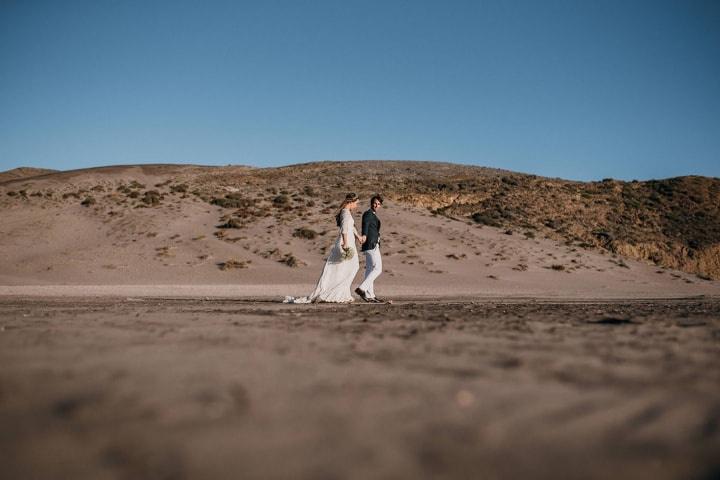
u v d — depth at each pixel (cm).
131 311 847
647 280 4003
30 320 621
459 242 4412
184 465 178
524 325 545
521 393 260
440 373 306
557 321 598
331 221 4584
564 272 3975
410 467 176
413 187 6350
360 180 6612
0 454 189
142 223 4412
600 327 521
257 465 177
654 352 374
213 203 5081
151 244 4006
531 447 193
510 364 332
